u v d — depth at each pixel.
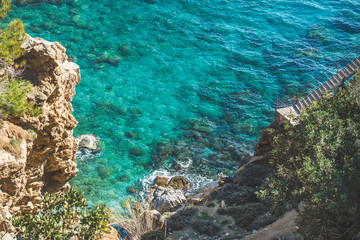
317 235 15.84
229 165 36.00
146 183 33.62
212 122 40.91
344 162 15.95
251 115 41.88
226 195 29.67
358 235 14.07
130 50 49.34
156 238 23.61
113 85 44.19
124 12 55.72
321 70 47.19
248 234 23.77
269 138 30.98
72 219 18.45
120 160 35.75
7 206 19.52
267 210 26.92
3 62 18.47
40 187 23.34
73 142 24.14
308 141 18.19
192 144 38.19
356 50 49.66
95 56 47.78
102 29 52.16
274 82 46.03
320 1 59.75
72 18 53.25
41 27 50.91
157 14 55.94
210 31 53.66
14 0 54.00
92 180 33.34
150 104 42.44
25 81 19.41
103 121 39.69
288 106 31.64
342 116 19.58
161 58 48.69
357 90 19.80
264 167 31.97
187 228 26.02
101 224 18.44
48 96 20.69
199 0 59.25
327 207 13.77
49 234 16.84
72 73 22.84
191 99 43.59
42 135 21.61
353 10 57.25
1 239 18.41
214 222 26.17
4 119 19.30
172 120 40.81
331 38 52.03
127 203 27.78
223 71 47.50
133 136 38.47
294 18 55.91
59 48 21.66
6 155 18.36
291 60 48.84
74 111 40.34
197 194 31.84
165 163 35.97
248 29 54.12
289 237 21.39
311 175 15.51
